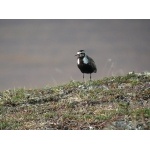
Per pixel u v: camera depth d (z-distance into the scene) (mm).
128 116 16766
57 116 17469
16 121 17453
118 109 17609
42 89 21250
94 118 16844
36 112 18406
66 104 18859
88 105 18641
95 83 21172
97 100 19000
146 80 21094
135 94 19375
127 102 18672
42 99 19844
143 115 16688
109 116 16859
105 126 16219
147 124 16078
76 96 19734
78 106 18625
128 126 16047
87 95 19625
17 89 21516
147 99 18984
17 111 18844
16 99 20016
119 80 21312
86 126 16375
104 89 20312
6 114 18547
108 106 18297
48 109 18625
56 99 19797
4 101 19859
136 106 18234
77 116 17219
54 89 20969
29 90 21297
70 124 16641
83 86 21016
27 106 19312
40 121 17188
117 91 19797
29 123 17109
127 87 20391
